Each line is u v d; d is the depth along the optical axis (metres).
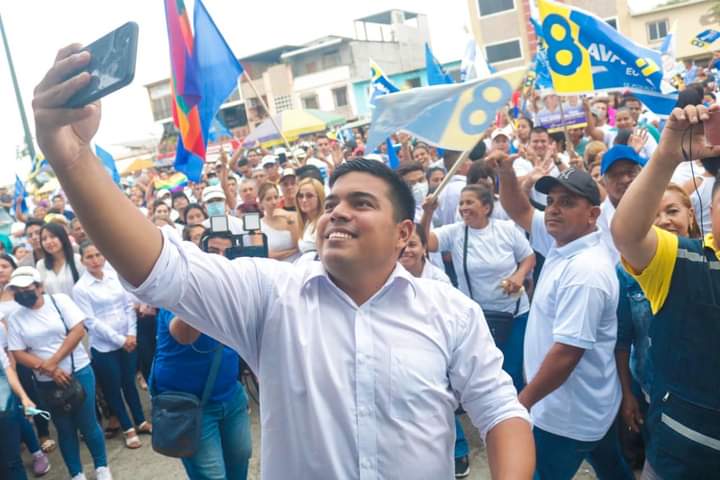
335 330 1.69
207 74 6.26
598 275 2.87
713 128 1.97
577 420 2.98
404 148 10.09
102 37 1.29
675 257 2.21
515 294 4.55
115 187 1.46
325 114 23.94
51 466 5.54
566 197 3.04
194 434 3.24
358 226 1.69
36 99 1.31
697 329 2.16
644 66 5.39
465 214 4.75
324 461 1.62
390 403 1.64
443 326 1.75
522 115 12.17
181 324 3.11
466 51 10.80
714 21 34.50
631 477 3.31
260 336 1.74
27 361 4.79
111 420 5.88
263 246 3.47
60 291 6.15
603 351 2.97
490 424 1.75
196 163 6.44
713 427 2.15
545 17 5.76
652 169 2.08
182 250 1.61
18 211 13.96
